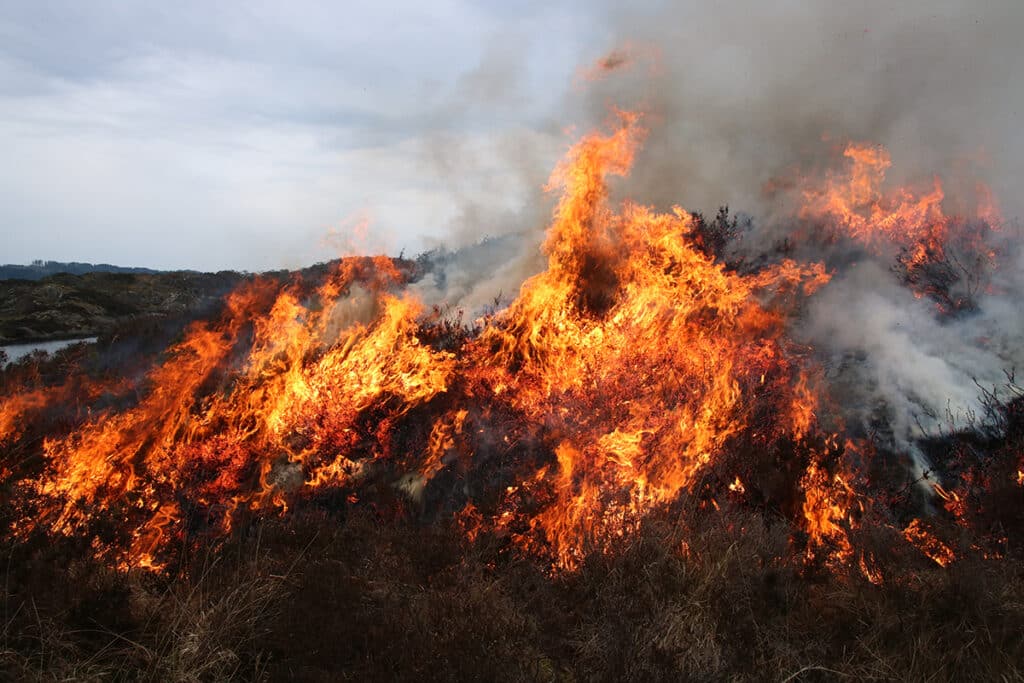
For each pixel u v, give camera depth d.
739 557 4.04
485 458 5.65
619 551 4.19
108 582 3.67
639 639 3.37
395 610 3.66
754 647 3.37
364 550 4.41
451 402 6.25
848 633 3.51
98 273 28.28
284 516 5.00
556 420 5.83
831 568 4.17
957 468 5.11
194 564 4.14
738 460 5.18
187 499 5.24
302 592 3.73
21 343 19.08
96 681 3.03
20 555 3.85
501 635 3.46
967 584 3.62
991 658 3.19
